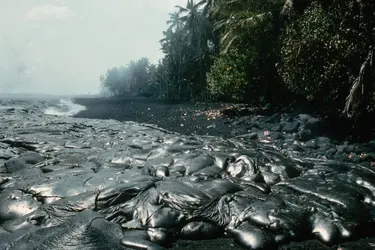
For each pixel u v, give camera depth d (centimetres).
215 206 566
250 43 2177
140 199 581
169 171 752
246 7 2372
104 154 920
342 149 1081
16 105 3519
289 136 1346
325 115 1515
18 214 582
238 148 997
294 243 498
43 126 1566
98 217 514
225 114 2147
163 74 6041
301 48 1323
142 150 938
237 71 2222
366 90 1043
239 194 611
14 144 1129
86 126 1648
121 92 8800
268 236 495
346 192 626
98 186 643
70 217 541
